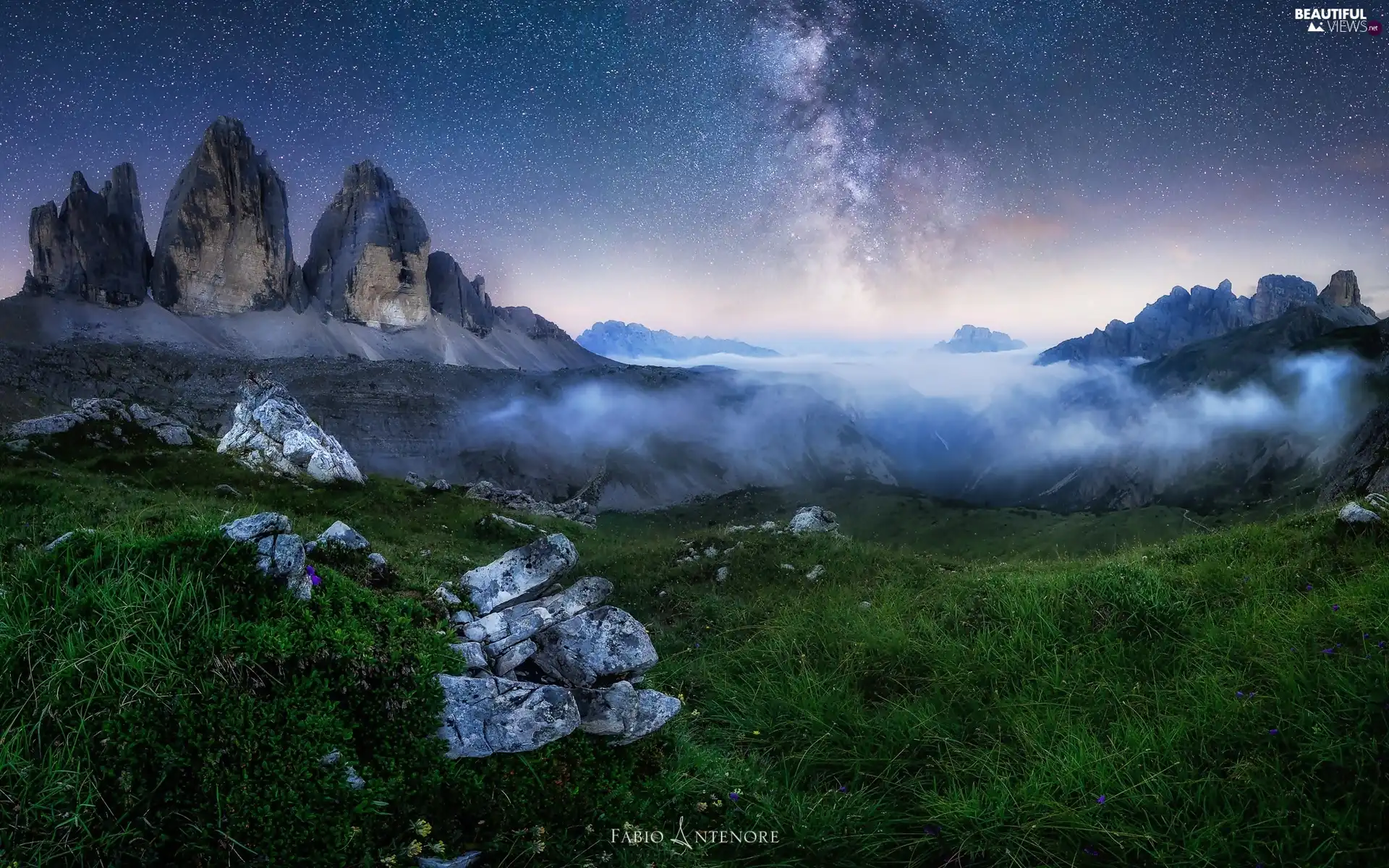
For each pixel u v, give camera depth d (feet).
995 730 22.86
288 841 13.24
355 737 15.38
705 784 19.86
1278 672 21.65
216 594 16.29
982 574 42.11
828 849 18.29
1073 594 30.42
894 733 22.99
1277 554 33.58
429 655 17.08
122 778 12.98
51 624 14.98
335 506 85.05
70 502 47.44
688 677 28.89
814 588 46.21
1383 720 18.57
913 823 19.13
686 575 52.70
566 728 17.46
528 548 22.21
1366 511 32.58
